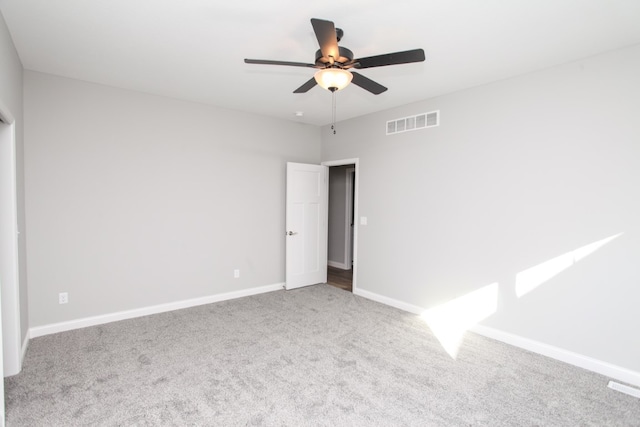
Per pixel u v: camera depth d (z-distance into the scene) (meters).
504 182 3.18
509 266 3.16
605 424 2.03
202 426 1.98
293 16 2.17
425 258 3.86
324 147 5.29
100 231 3.47
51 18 2.21
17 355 2.50
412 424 2.01
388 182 4.26
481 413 2.12
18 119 2.77
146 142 3.72
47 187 3.18
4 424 1.94
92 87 3.38
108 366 2.63
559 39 2.42
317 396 2.28
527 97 3.02
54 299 3.25
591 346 2.68
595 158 2.65
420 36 2.40
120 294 3.61
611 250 2.58
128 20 2.23
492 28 2.29
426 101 3.82
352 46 2.57
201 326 3.47
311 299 4.46
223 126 4.29
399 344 3.11
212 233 4.25
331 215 6.78
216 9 2.10
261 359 2.78
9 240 2.46
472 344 3.13
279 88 3.54
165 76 3.22
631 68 2.49
